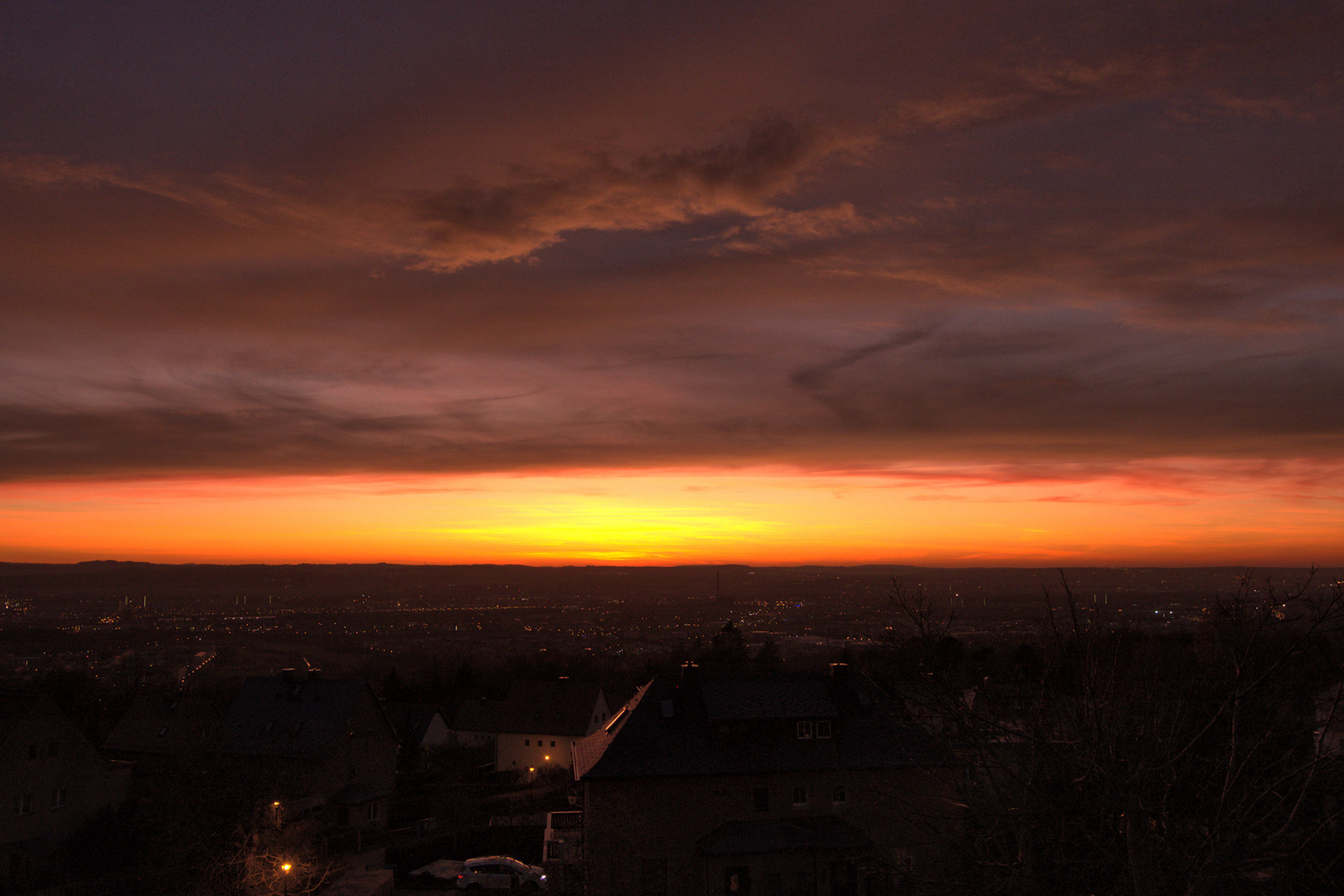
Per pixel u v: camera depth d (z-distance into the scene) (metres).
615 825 35.69
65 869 45.00
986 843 13.23
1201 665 14.14
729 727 37.59
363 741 60.81
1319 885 11.55
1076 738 12.30
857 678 41.47
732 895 34.09
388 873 43.28
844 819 35.88
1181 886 11.38
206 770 42.09
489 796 66.44
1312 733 12.08
